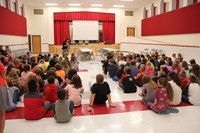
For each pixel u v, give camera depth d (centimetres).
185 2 918
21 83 416
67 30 1581
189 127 281
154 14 1305
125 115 325
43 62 634
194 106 364
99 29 1634
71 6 1523
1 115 219
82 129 277
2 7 909
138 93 453
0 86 211
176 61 523
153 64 588
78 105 365
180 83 376
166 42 1109
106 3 1385
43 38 1556
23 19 1316
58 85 389
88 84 554
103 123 296
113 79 594
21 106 367
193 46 791
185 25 897
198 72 430
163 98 325
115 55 902
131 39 1510
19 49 1152
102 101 370
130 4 1421
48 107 331
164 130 273
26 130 274
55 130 274
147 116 321
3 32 920
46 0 1279
